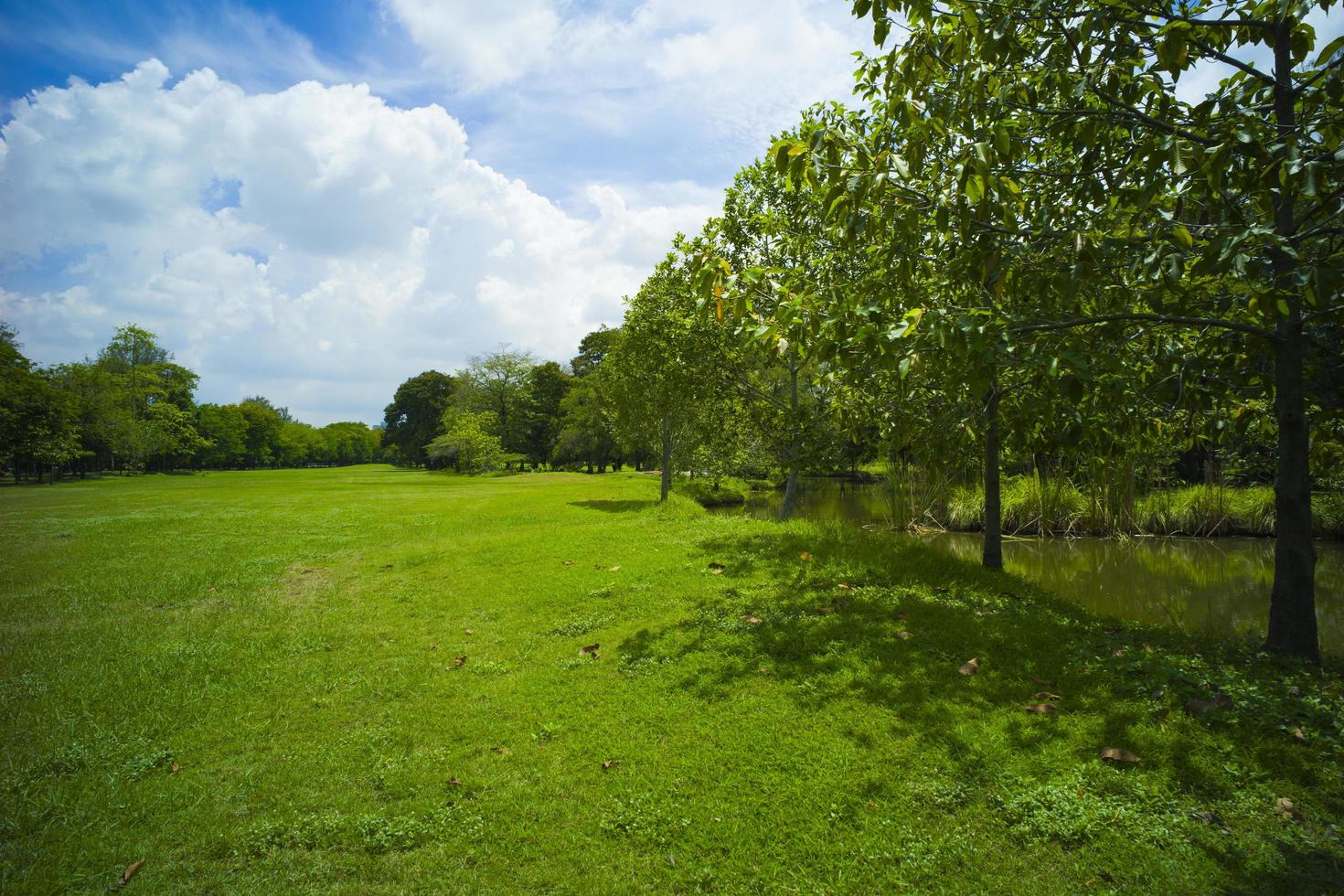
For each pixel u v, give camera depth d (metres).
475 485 37.62
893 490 21.53
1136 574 13.25
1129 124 5.12
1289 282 4.46
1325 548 15.90
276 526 16.78
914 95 5.10
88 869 3.26
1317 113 4.31
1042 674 5.15
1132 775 3.73
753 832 3.43
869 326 4.43
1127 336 5.86
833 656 5.55
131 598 8.81
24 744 4.57
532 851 3.37
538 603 7.91
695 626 6.56
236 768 4.27
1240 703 4.46
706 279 4.81
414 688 5.55
